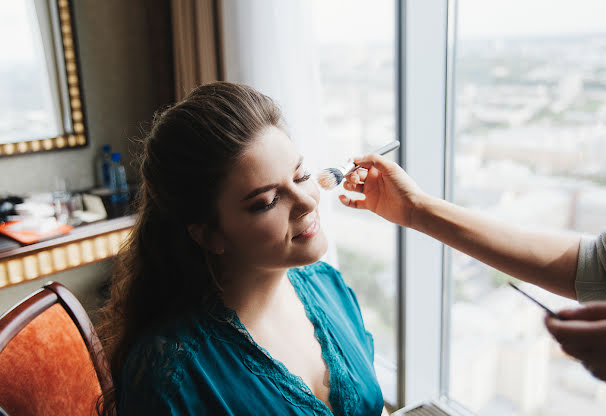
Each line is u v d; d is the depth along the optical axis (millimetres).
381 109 1709
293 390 749
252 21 1698
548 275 812
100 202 1930
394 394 1834
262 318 794
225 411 716
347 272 2055
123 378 757
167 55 2160
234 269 767
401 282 1617
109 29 2188
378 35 1639
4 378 922
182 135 700
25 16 2023
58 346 1041
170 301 815
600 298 774
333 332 858
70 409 1027
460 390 1700
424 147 1455
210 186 706
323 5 1739
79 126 2168
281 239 723
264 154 696
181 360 730
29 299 1051
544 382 1526
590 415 1472
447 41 1363
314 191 760
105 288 2014
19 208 1868
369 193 976
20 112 2082
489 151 1407
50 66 2104
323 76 1810
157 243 798
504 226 853
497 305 1545
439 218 888
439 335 1643
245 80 1780
